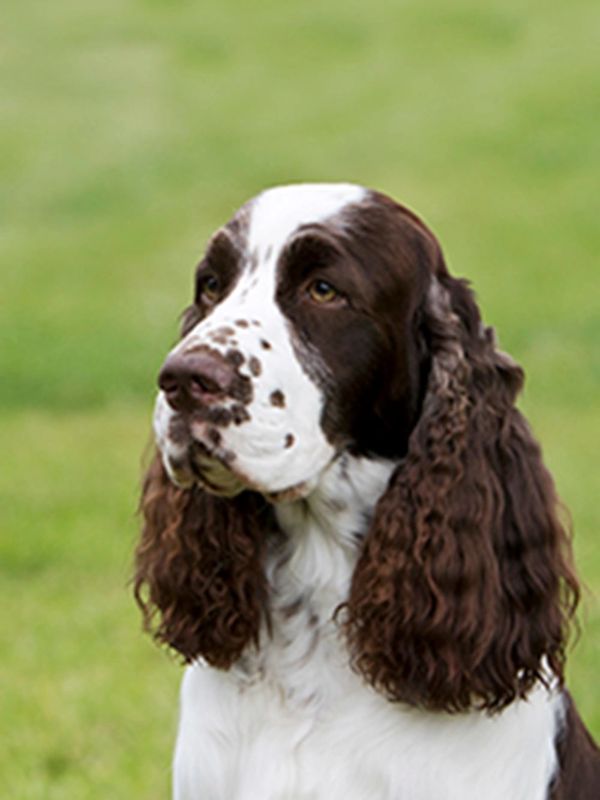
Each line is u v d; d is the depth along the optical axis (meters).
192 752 7.34
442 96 45.91
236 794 7.22
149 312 28.17
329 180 38.72
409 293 7.00
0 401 22.78
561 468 18.55
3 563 15.52
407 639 6.97
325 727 7.12
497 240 33.16
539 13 54.66
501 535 7.07
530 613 7.09
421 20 54.81
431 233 7.30
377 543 6.98
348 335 6.81
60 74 49.72
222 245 7.03
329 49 52.12
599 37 50.66
